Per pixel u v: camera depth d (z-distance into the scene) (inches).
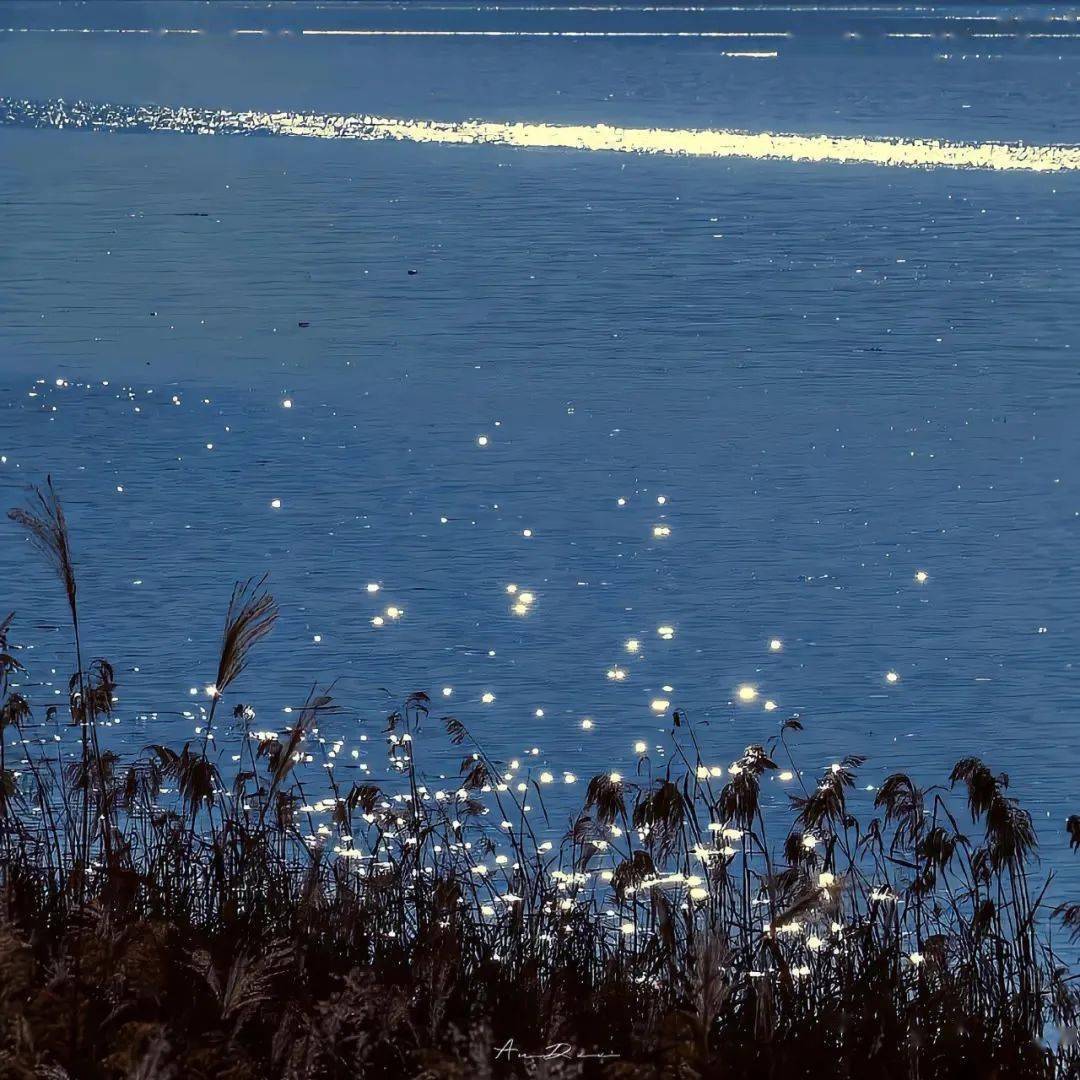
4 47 7401.6
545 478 1414.9
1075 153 3882.9
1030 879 658.8
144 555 1181.7
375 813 565.9
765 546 1226.6
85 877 461.4
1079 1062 433.1
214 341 1968.5
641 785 767.1
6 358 1867.6
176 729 840.9
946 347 1945.1
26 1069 317.7
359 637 1014.4
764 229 2802.7
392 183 3405.5
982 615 1067.3
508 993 415.5
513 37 7829.7
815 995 444.5
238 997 353.7
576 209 3036.4
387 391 1732.3
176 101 5305.1
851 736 857.5
